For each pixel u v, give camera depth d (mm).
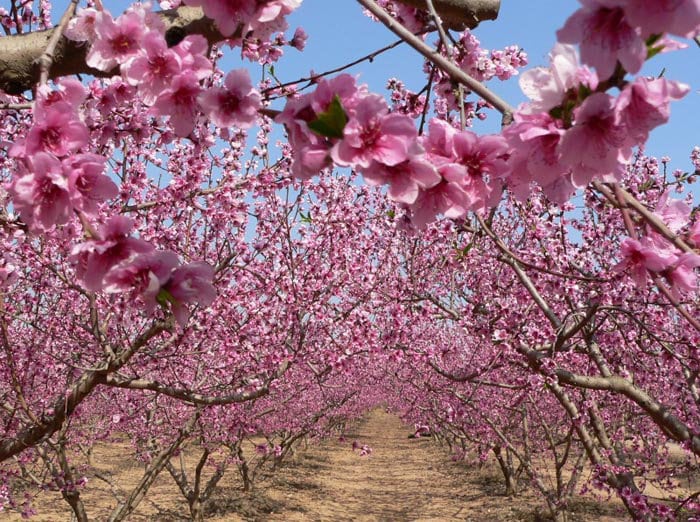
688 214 1300
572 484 8789
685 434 3922
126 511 7234
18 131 4004
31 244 5133
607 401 7617
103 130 2686
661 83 958
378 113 1103
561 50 1048
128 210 4957
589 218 6195
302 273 7570
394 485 16766
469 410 11609
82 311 6855
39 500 11602
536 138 1168
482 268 7094
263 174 5938
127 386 5098
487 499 13930
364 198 8133
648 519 5246
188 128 1551
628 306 5359
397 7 1997
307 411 16016
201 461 10305
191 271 1206
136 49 1469
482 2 1871
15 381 4000
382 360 12133
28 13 3453
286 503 13555
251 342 6703
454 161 1232
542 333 5520
